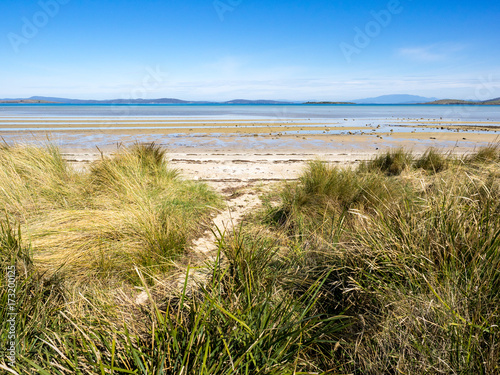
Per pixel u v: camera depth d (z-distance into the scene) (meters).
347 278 2.15
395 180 4.77
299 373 1.39
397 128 21.14
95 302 2.06
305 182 4.59
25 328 1.70
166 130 17.72
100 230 3.03
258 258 2.27
